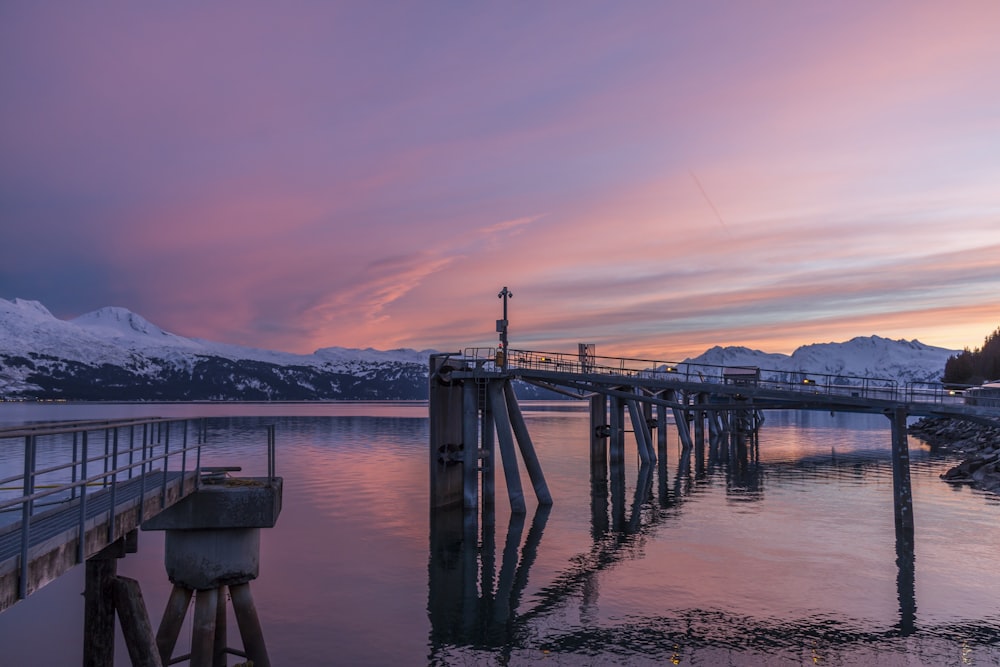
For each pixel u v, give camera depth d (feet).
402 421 563.89
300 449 280.10
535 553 103.96
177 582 52.75
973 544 106.63
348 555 102.94
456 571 94.63
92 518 37.32
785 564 96.32
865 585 86.63
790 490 163.43
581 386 158.30
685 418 258.78
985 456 191.83
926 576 90.07
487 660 65.36
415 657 66.13
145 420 44.01
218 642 58.29
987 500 144.46
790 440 324.39
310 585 88.02
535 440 327.26
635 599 82.33
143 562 97.81
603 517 131.54
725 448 280.10
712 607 79.20
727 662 64.44
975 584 86.58
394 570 95.09
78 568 98.58
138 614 43.57
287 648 68.03
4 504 28.17
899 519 116.78
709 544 108.68
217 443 307.37
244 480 58.03
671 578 90.48
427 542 111.24
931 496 150.41
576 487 171.53
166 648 51.37
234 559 53.16
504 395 145.18
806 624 73.72
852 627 72.74
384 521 128.06
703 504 145.18
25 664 63.46
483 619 76.02
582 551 104.99
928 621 74.23
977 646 67.62
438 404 137.08
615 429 215.31
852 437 344.49
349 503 147.23
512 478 135.85
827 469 204.44
